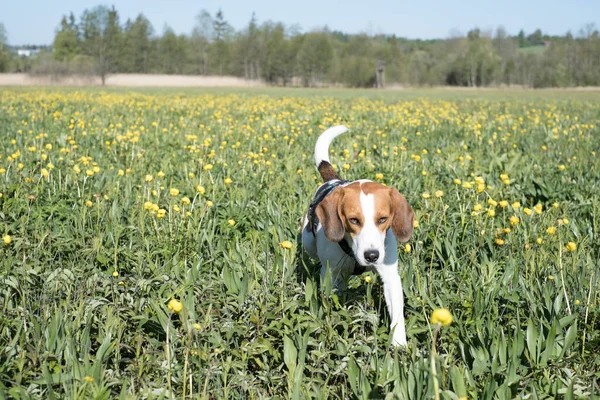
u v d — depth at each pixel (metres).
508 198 7.32
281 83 94.12
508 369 3.21
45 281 4.21
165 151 10.53
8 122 15.41
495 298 4.23
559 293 4.03
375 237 3.95
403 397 3.07
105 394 2.95
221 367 3.38
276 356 3.54
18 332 3.42
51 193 6.61
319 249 4.52
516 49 96.31
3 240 4.34
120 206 6.21
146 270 4.65
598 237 5.65
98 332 3.74
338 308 4.02
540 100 35.88
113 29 89.19
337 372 3.39
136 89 54.94
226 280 4.24
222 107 22.72
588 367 3.56
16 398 2.94
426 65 97.94
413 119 16.47
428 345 3.76
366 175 7.97
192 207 5.77
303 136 12.71
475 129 13.70
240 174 8.08
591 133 14.61
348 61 90.88
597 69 91.19
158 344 3.55
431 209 6.10
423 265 4.88
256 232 5.40
